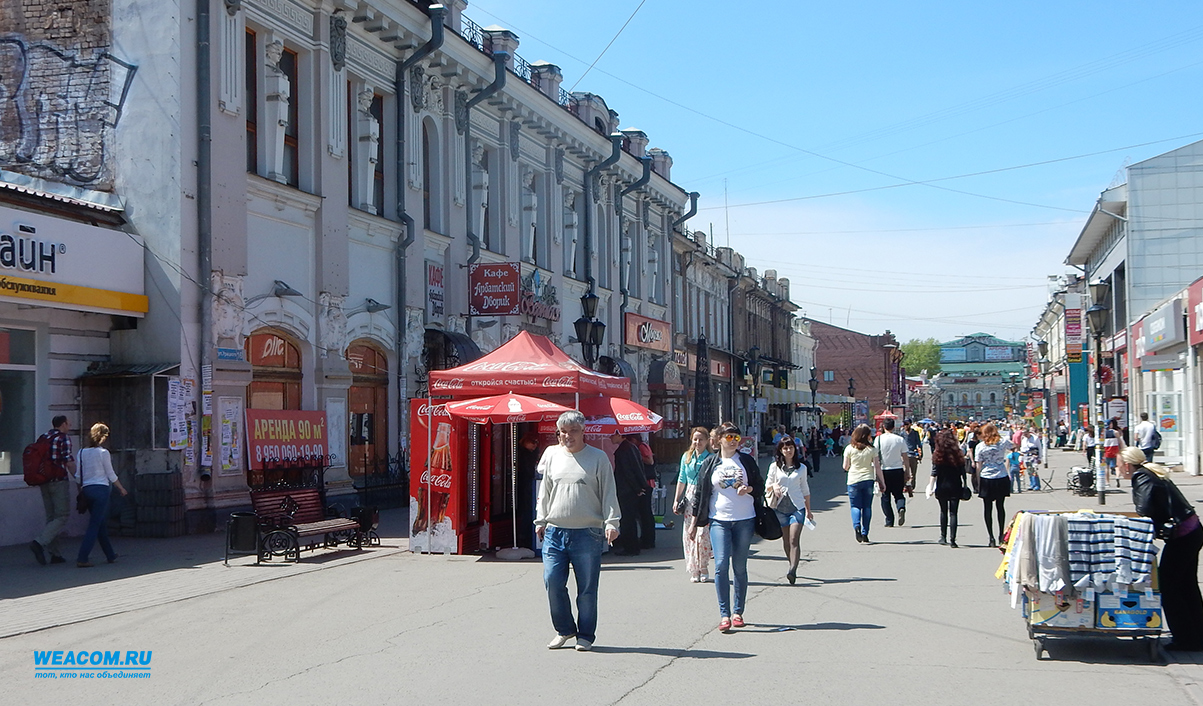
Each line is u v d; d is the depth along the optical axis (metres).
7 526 15.37
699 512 9.45
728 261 57.66
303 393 20.38
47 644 8.86
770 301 69.00
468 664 7.97
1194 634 8.38
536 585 12.20
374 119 22.91
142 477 16.55
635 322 39.19
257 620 9.93
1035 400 78.88
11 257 14.54
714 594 11.55
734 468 9.47
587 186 35.56
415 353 24.05
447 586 12.12
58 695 7.21
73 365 16.59
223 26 18.02
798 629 9.41
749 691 7.11
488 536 15.08
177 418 16.78
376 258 23.02
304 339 20.14
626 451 15.49
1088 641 8.73
